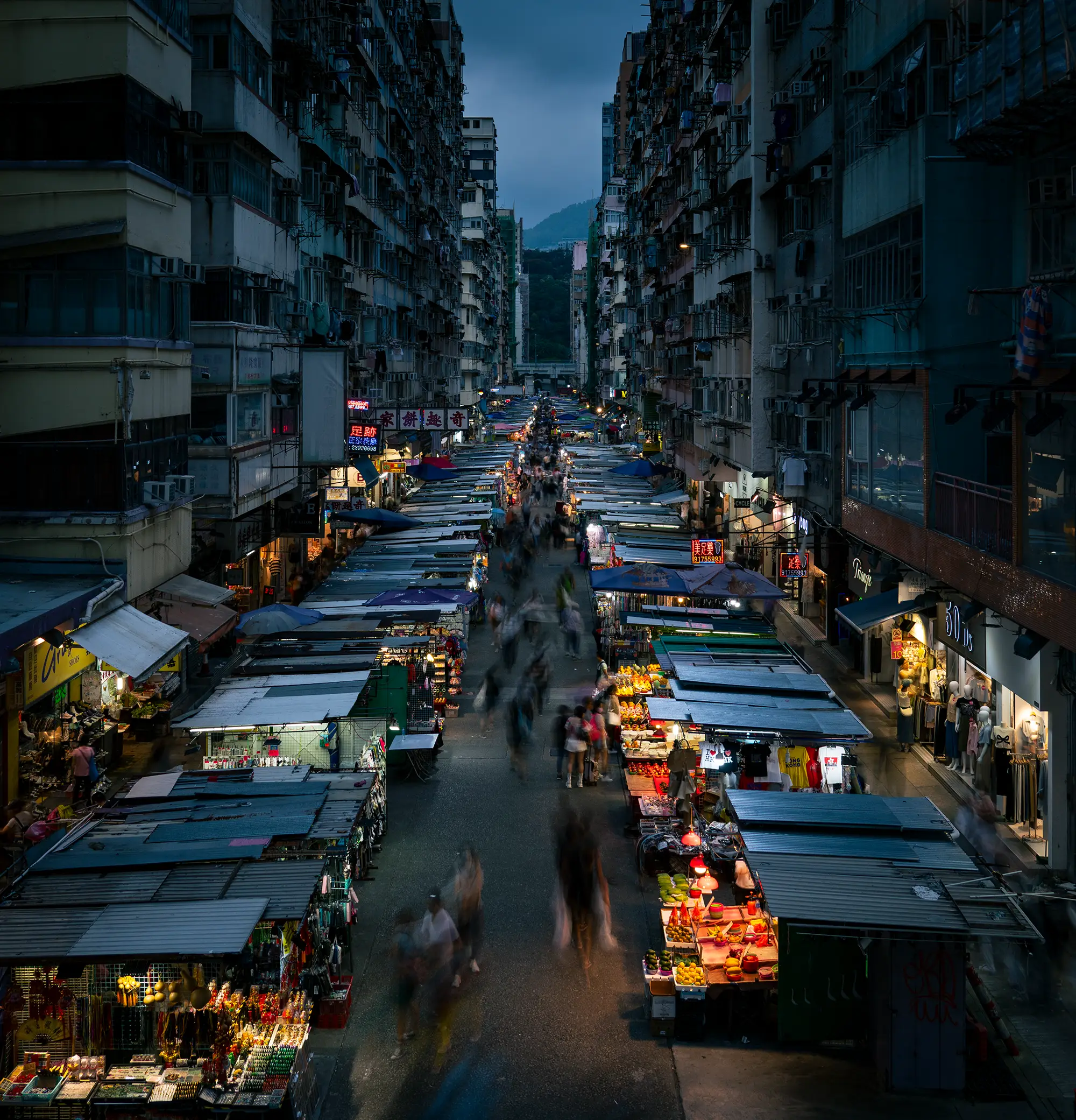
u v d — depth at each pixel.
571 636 30.45
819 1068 11.50
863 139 22.97
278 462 30.33
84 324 18.94
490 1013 12.52
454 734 23.22
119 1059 10.78
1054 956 13.55
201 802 13.79
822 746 16.48
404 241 57.41
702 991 11.87
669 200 58.56
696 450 49.62
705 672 19.06
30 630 15.85
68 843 12.43
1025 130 14.94
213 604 21.77
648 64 65.69
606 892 15.05
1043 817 16.72
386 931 14.38
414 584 28.02
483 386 114.81
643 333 78.94
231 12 24.92
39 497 19.03
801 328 30.36
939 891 11.37
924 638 22.08
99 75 18.84
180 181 21.77
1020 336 14.34
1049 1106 10.77
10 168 18.86
